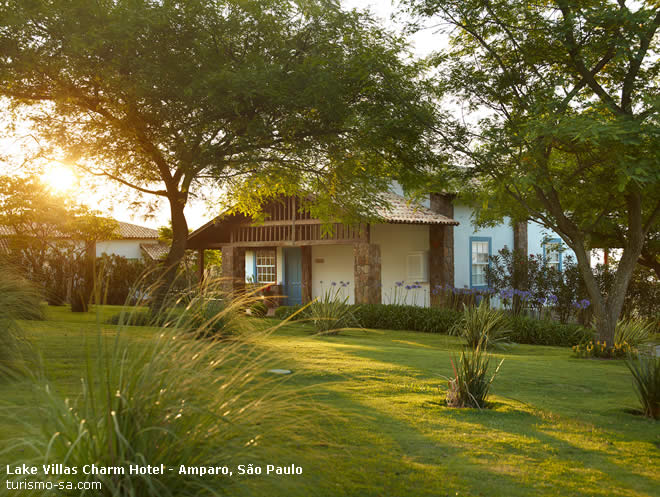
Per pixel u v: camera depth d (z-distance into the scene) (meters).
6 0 10.67
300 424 3.21
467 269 19.36
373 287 17.09
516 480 3.48
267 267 23.86
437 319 14.23
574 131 8.09
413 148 12.03
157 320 3.28
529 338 12.98
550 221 11.15
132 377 2.62
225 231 22.36
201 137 12.26
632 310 17.20
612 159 8.32
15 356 4.98
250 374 3.11
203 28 11.32
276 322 8.95
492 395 6.15
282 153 13.70
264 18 11.77
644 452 4.21
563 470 3.72
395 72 11.88
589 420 5.21
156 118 11.52
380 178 14.22
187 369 2.75
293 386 5.56
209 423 2.68
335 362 7.47
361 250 17.22
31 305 6.74
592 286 10.49
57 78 11.39
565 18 9.20
